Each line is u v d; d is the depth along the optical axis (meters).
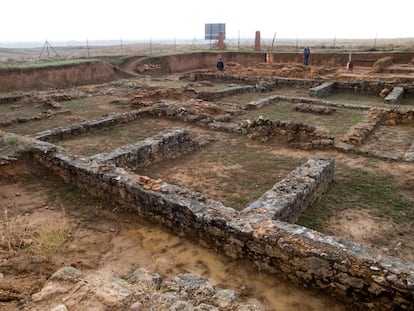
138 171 9.12
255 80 24.61
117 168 7.47
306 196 6.78
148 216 6.44
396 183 8.16
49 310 2.96
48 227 5.91
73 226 6.27
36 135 11.20
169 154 10.18
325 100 17.97
